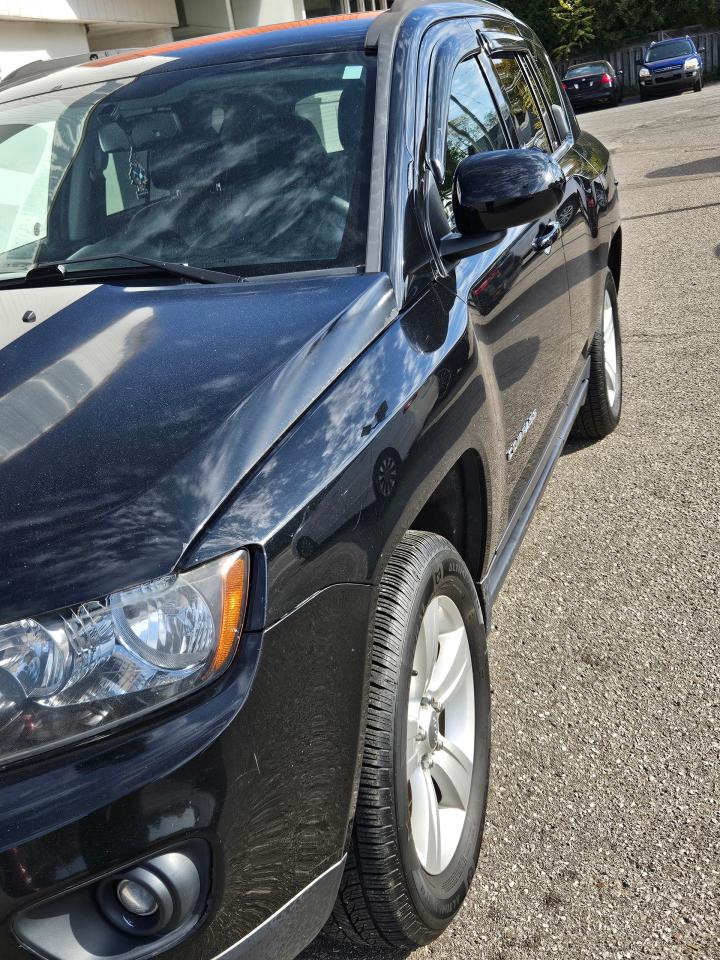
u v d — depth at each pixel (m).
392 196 2.39
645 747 2.64
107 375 1.89
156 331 2.05
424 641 2.07
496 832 2.40
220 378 1.83
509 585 3.57
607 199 4.52
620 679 2.95
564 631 3.24
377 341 2.07
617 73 29.53
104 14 13.77
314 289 2.18
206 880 1.50
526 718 2.81
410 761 2.03
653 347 6.10
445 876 2.08
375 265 2.27
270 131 2.60
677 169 12.76
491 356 2.57
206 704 1.51
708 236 8.95
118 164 2.67
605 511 4.07
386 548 1.85
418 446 2.01
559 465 4.59
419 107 2.64
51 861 1.39
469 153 2.91
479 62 3.29
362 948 2.13
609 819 2.40
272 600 1.60
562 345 3.55
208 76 2.81
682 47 28.11
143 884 1.45
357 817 1.81
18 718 1.43
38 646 1.44
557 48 35.28
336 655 1.70
